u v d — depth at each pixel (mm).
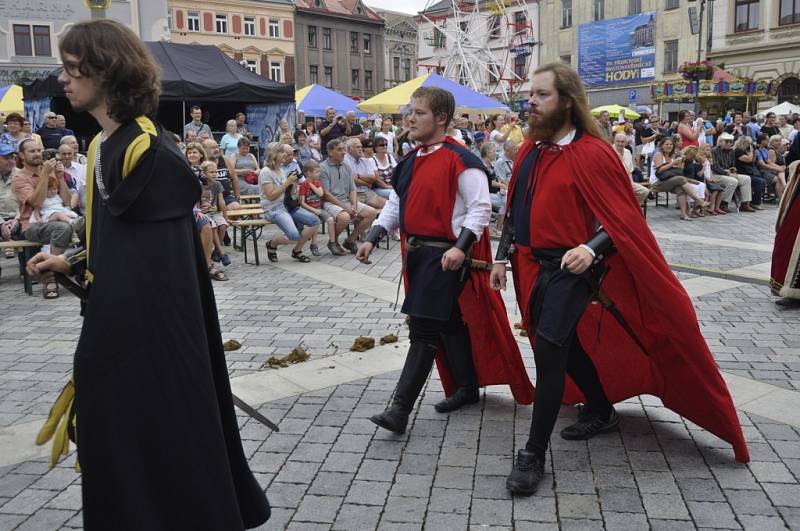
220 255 8445
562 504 2996
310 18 61031
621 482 3172
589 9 45844
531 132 3189
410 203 3623
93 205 2115
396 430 3633
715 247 9461
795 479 3178
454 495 3094
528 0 49281
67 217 7426
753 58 37031
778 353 4988
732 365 4734
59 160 7941
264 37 56094
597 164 3041
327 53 62750
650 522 2846
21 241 7395
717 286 7211
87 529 2006
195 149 8641
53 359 5137
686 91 27531
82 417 2000
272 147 8883
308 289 7391
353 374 4668
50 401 4285
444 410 3998
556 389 3088
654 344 3338
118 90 2025
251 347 5309
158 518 2018
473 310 3799
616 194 3053
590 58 45844
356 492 3137
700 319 5938
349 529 2846
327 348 5262
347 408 4094
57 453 2281
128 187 1978
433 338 3648
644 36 42719
